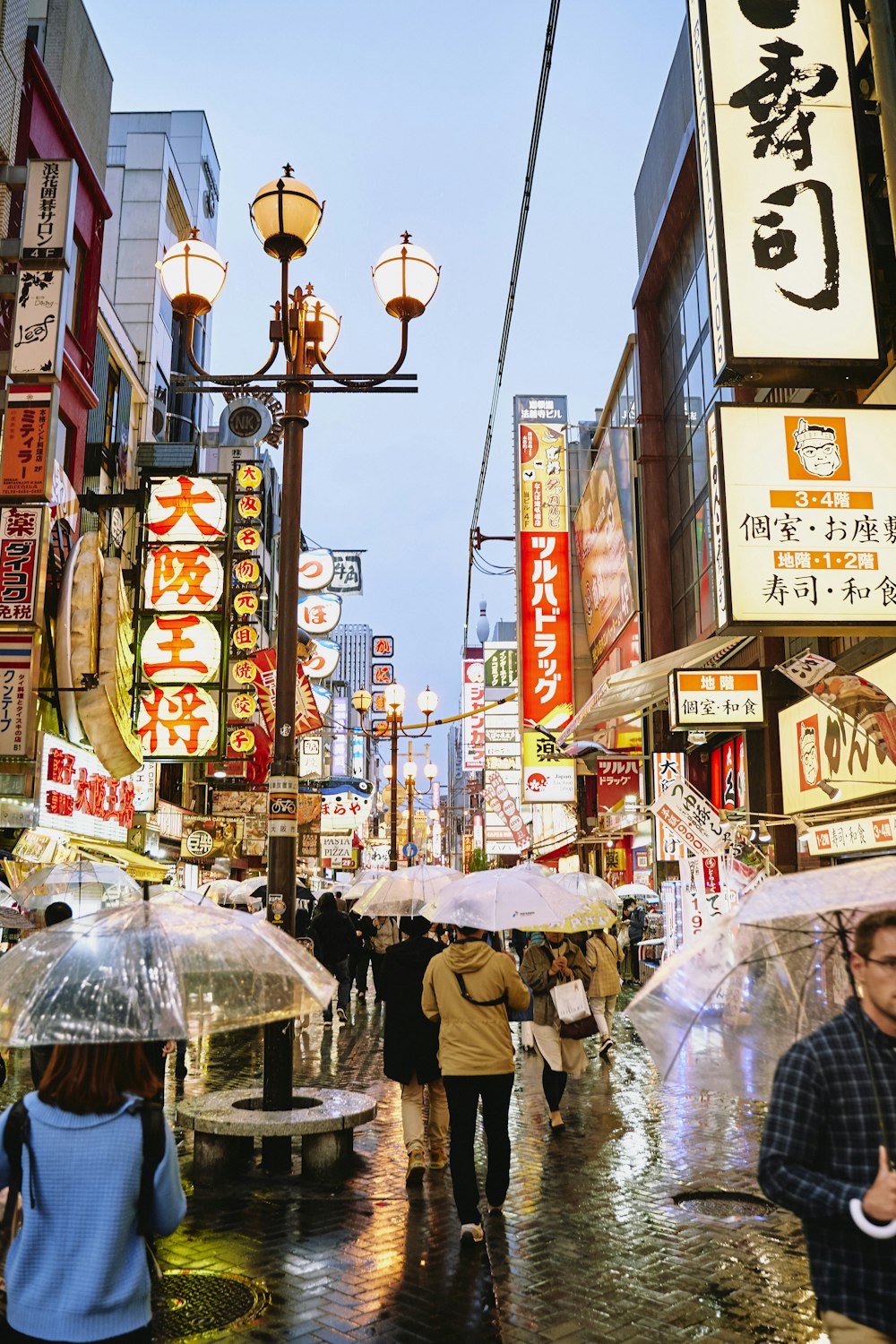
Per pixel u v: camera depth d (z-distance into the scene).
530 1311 5.42
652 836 26.19
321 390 9.91
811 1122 2.81
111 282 34.41
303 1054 14.62
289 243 9.76
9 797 16.22
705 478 21.75
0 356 16.08
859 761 12.55
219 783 30.17
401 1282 5.82
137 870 20.78
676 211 23.38
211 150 47.41
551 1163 8.51
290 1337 5.08
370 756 77.31
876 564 9.12
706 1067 3.56
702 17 10.00
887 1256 2.68
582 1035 9.48
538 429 31.53
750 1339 5.09
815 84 9.88
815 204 9.60
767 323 9.34
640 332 26.50
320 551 32.03
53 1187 2.91
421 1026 8.01
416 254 10.25
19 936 16.11
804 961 3.49
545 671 30.08
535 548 30.78
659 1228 6.78
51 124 19.95
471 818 88.38
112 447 24.52
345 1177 8.11
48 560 17.45
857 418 9.37
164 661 19.33
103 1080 3.04
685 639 23.91
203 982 4.24
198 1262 6.14
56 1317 2.83
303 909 18.89
